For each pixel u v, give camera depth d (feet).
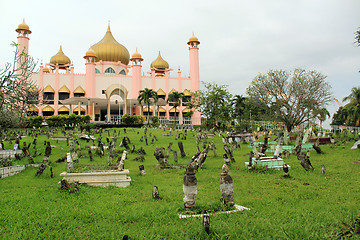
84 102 208.33
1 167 41.27
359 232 18.29
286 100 106.32
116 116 238.07
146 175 42.96
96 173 35.60
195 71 273.33
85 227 21.79
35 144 72.18
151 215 23.84
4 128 65.87
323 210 24.03
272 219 22.21
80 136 91.71
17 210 25.31
